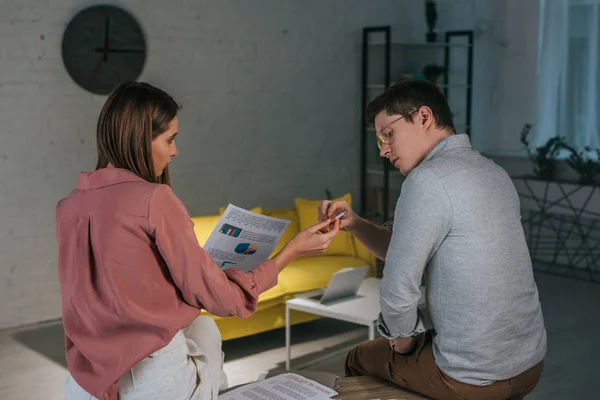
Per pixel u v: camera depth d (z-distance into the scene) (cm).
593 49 646
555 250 645
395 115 200
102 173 169
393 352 219
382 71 686
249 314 179
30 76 487
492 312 188
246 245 196
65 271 171
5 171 484
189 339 185
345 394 215
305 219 515
